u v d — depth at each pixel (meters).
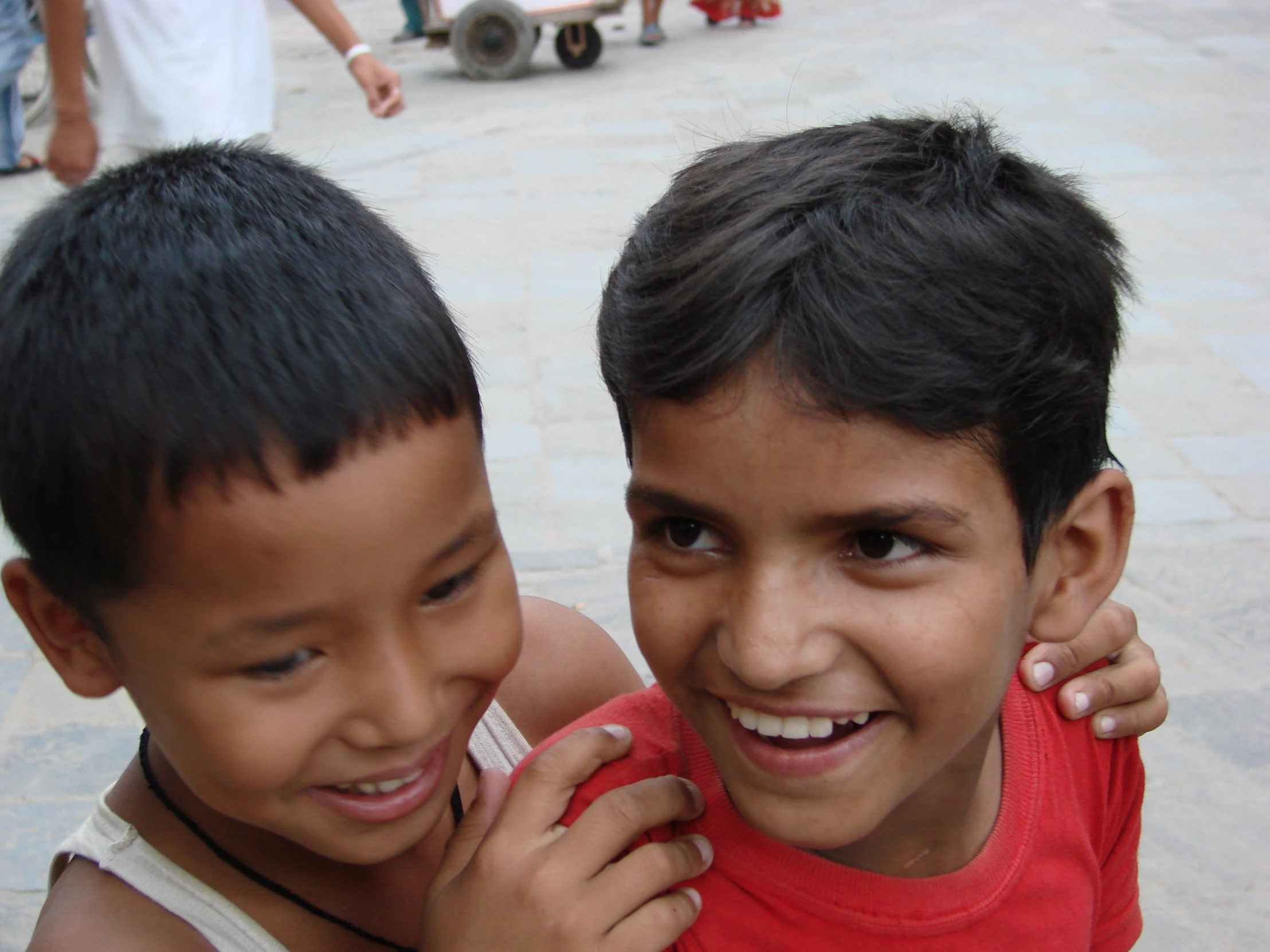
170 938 1.10
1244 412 3.89
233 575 0.89
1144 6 9.88
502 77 8.38
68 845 1.17
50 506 0.92
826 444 0.85
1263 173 6.07
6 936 2.15
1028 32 9.19
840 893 1.07
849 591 0.91
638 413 0.93
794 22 9.95
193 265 0.93
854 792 0.98
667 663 0.99
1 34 6.16
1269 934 2.14
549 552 3.24
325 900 1.17
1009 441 0.92
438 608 1.00
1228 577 3.10
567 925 0.99
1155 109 7.17
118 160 3.30
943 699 0.94
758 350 0.85
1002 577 0.94
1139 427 3.81
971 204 0.93
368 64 3.68
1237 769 2.50
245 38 3.33
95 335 0.90
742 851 1.08
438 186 6.16
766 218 0.90
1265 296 4.73
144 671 0.96
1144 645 1.33
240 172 1.06
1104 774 1.26
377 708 0.95
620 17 10.55
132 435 0.87
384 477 0.90
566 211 5.75
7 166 6.45
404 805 1.04
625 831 1.03
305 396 0.88
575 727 1.24
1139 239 5.30
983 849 1.14
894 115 1.10
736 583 0.92
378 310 0.95
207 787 0.99
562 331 4.49
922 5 10.32
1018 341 0.90
